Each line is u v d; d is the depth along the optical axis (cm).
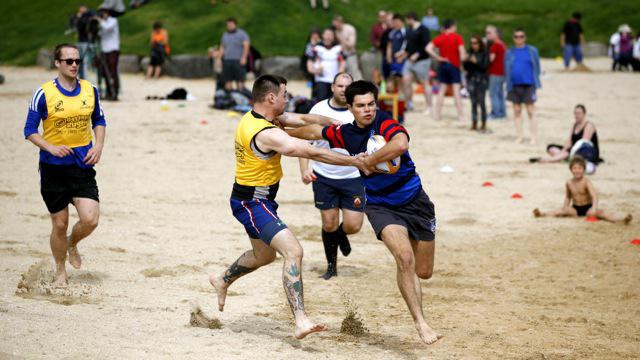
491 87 4331
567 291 1694
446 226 2267
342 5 7175
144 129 3756
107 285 1599
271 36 6538
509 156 3334
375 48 5541
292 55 6306
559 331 1420
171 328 1316
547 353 1291
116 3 5569
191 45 6500
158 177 2817
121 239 2006
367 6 7362
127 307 1442
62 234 1541
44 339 1206
